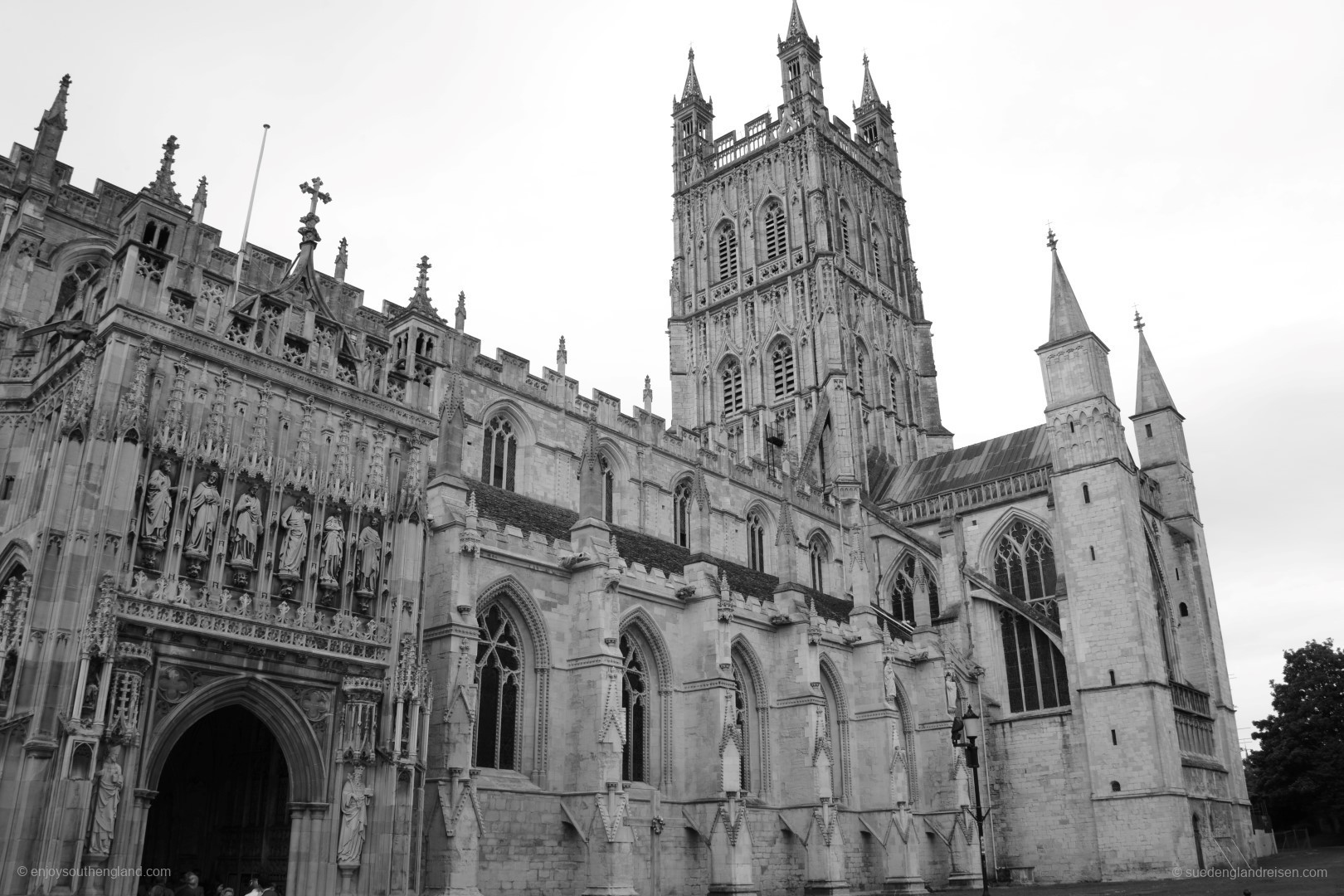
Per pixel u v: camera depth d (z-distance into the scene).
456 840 44.09
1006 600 89.12
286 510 40.31
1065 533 87.75
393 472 45.00
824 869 62.72
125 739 33.44
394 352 48.97
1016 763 85.12
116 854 33.12
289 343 42.75
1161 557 96.50
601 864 49.97
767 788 65.81
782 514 71.88
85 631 33.25
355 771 39.84
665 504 84.06
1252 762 120.75
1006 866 82.88
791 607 69.06
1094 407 88.50
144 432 36.56
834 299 113.56
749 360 119.44
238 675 37.56
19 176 53.25
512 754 52.06
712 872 57.44
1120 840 78.06
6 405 41.88
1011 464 103.12
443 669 47.00
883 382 120.31
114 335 36.81
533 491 73.31
